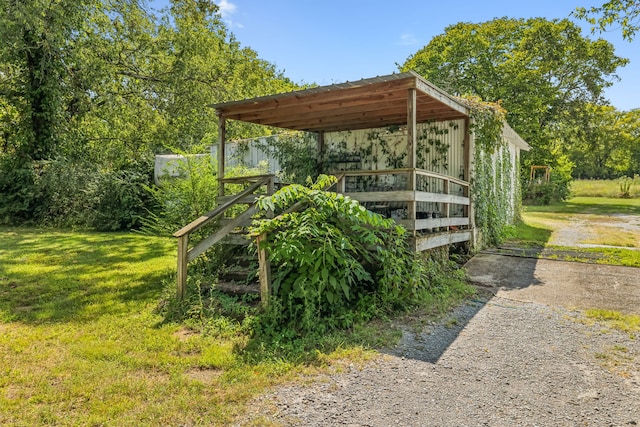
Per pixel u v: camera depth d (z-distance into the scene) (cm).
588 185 2816
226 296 470
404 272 482
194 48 1442
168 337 372
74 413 244
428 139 841
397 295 449
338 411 247
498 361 320
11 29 1049
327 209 446
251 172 788
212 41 1532
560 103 2189
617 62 2047
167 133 1513
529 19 2066
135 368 307
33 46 1220
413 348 346
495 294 515
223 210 514
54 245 905
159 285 566
